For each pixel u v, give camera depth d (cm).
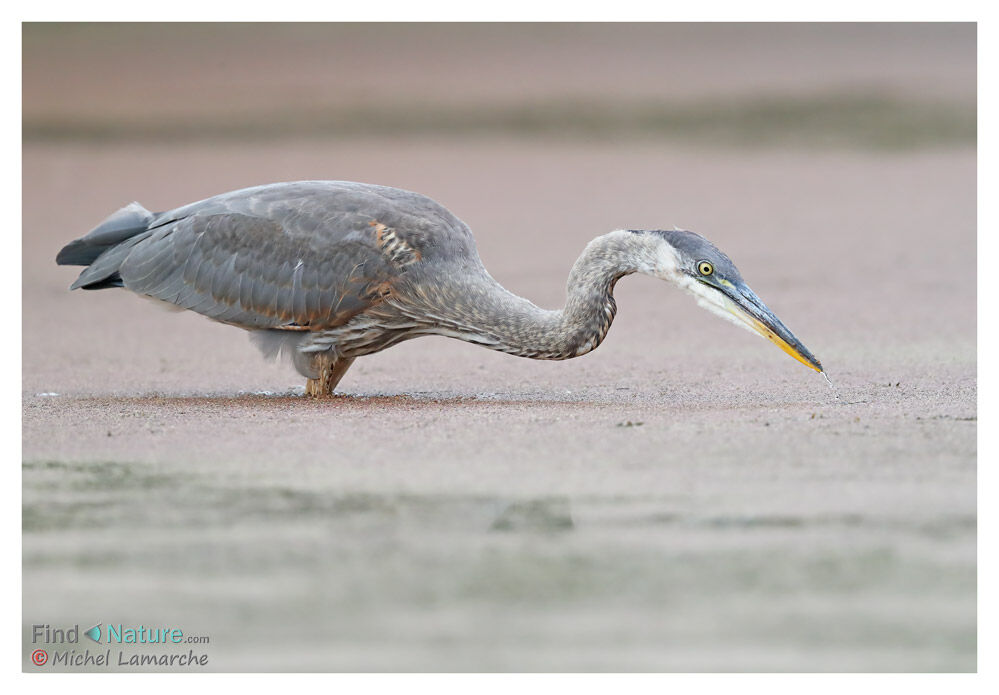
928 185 3027
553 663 767
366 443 1162
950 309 1867
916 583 858
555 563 892
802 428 1190
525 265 2284
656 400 1357
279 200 1380
